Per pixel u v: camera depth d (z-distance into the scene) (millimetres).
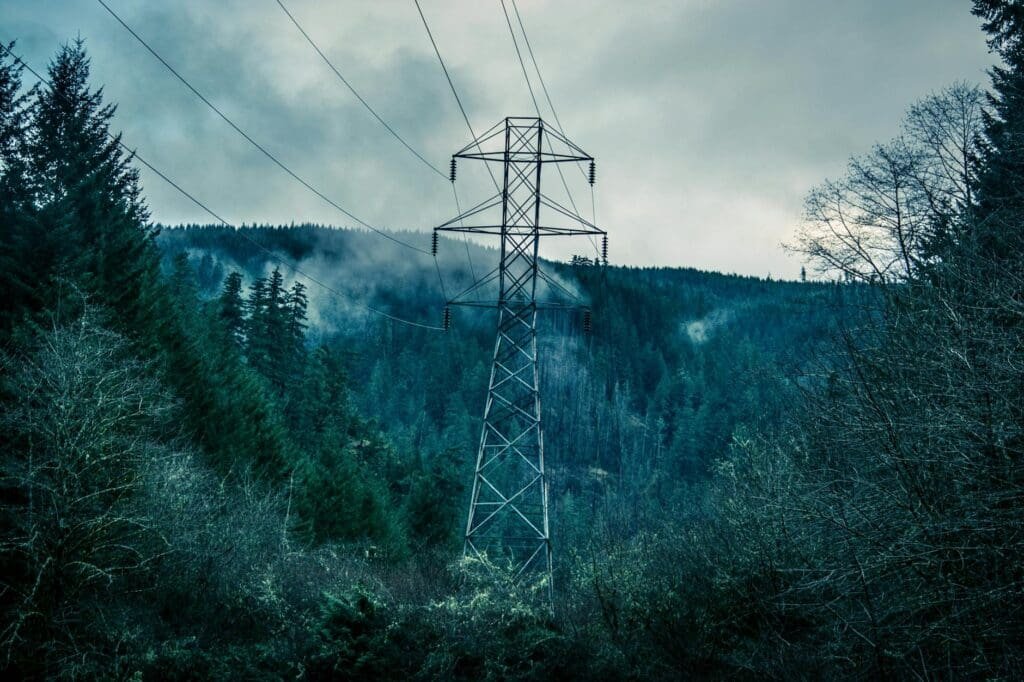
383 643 11359
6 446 11281
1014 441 7793
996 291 8125
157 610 11844
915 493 8477
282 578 15031
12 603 9969
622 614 13477
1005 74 14383
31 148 25625
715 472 16328
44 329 13883
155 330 22969
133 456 12062
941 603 8062
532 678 11258
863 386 9367
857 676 8953
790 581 10734
